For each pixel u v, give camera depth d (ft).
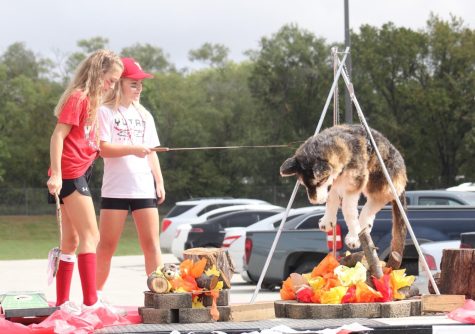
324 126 135.85
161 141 248.32
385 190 22.12
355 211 21.54
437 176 204.23
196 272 20.51
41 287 59.41
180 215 89.04
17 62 268.21
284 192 206.49
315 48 228.22
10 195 230.89
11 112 249.55
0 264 91.86
